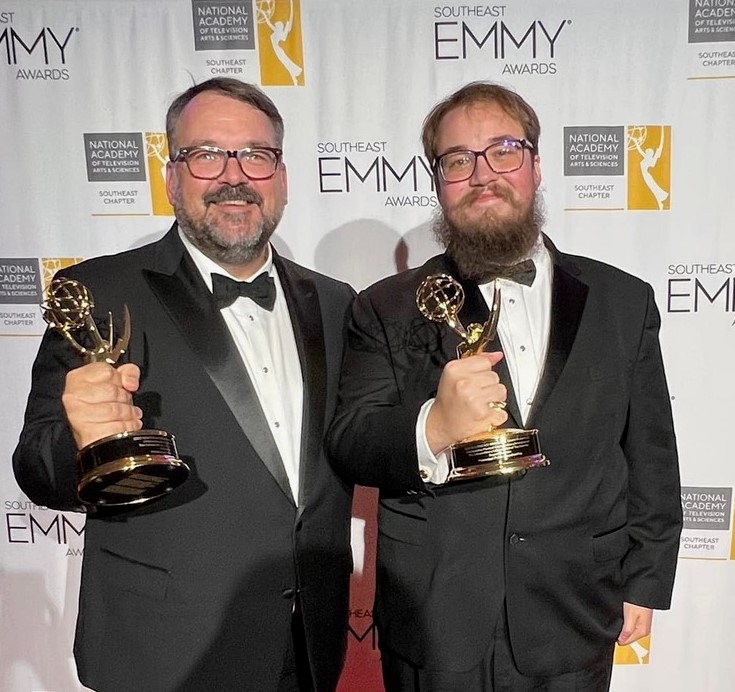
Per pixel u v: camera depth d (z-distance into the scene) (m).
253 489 1.40
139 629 1.39
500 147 1.38
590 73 1.85
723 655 2.09
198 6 1.87
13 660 2.18
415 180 1.92
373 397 1.42
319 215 1.95
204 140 1.39
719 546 2.03
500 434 1.19
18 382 2.06
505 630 1.43
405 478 1.26
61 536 2.14
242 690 1.43
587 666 1.45
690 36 1.81
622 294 1.49
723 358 1.94
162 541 1.40
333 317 1.59
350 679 2.14
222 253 1.43
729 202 1.87
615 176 1.89
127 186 1.95
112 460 1.10
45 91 1.92
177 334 1.40
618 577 1.50
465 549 1.40
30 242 1.99
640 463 1.53
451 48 1.85
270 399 1.48
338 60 1.88
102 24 1.89
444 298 1.31
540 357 1.45
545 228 1.92
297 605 1.52
